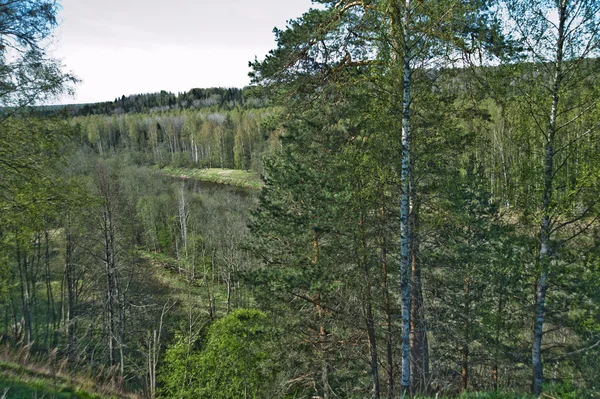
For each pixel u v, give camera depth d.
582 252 10.15
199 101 183.38
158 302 28.92
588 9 7.61
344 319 12.24
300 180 12.66
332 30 10.05
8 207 11.65
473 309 14.61
